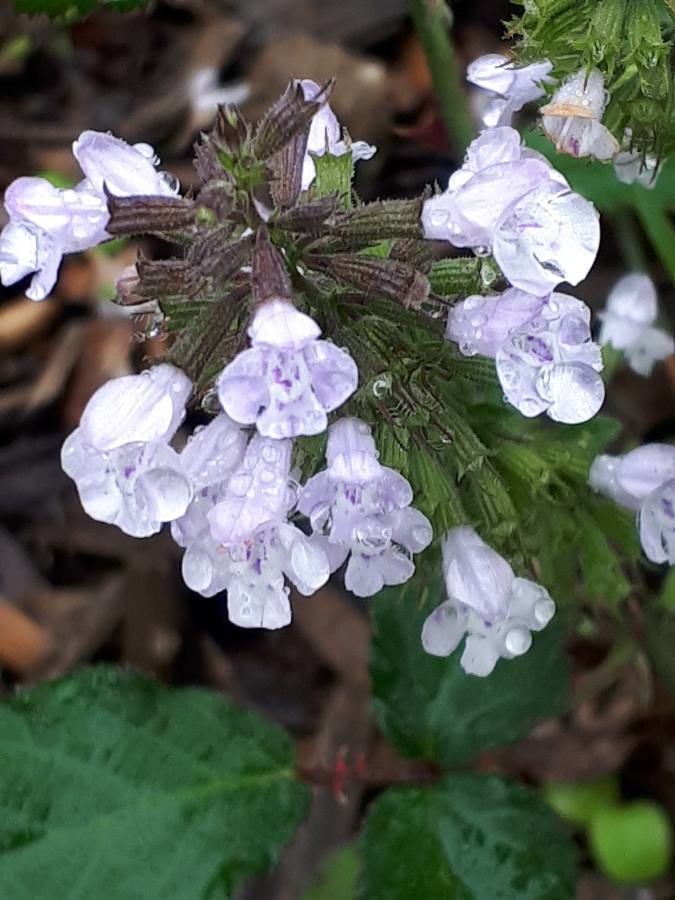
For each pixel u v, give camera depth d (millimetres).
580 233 59
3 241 61
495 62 76
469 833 80
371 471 58
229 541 57
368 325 62
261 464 59
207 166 59
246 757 81
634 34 70
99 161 60
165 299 61
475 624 69
